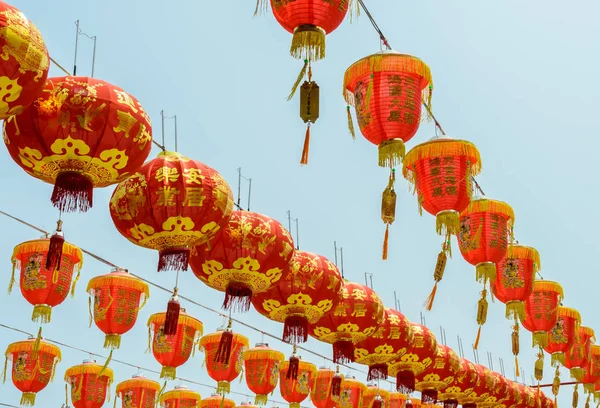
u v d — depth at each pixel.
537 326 15.10
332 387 14.20
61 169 7.34
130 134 7.28
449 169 9.99
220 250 9.70
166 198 8.36
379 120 8.62
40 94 7.09
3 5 6.12
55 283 10.16
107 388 13.47
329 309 11.40
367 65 8.66
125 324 11.12
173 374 12.13
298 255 11.25
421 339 14.45
